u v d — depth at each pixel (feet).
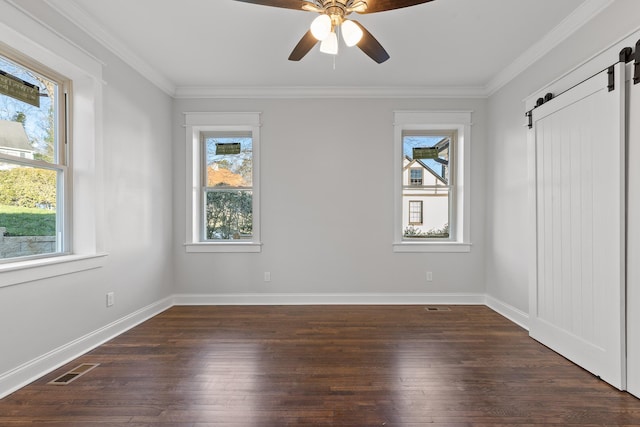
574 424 5.68
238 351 8.68
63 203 8.55
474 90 13.06
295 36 9.43
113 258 9.74
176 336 9.78
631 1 6.77
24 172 7.54
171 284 13.28
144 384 6.98
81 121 8.80
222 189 13.84
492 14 8.29
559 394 6.61
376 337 9.67
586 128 7.61
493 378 7.25
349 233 13.34
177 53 10.43
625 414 5.95
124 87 10.21
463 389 6.79
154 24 8.84
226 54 10.50
